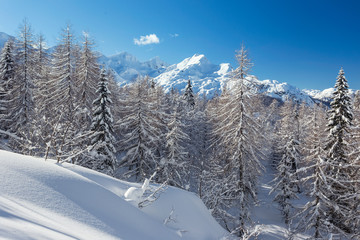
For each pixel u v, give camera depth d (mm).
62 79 23656
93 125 19312
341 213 16125
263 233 20781
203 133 35938
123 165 22281
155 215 10016
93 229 5203
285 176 27953
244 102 19531
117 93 32281
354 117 21922
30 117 21000
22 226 2797
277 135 44344
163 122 27031
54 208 5289
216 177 22188
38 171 6746
